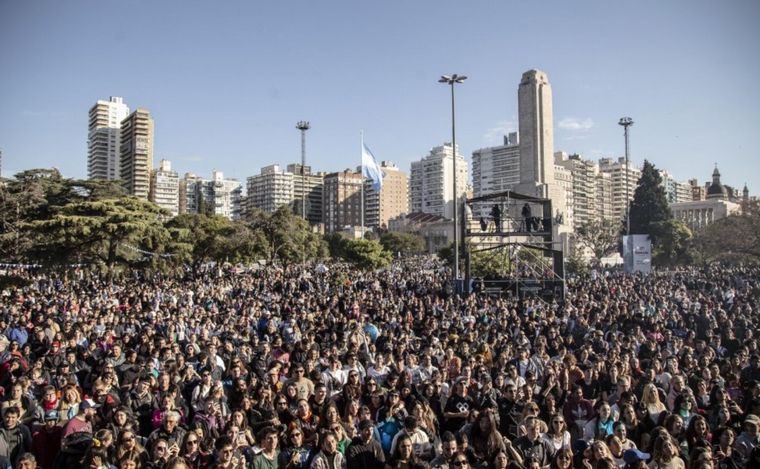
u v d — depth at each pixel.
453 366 11.84
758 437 7.79
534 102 79.62
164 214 41.44
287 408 8.79
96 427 7.89
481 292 28.30
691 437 8.08
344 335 15.27
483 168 195.00
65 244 35.16
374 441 7.40
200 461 7.09
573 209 150.88
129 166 169.75
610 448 7.59
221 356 12.38
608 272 56.16
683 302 23.75
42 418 8.12
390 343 13.53
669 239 67.75
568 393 9.95
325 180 198.62
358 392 9.41
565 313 20.22
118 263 38.03
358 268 57.56
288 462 7.13
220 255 58.41
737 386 11.39
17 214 39.00
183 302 24.08
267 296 27.78
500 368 11.73
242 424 7.68
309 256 70.94
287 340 15.49
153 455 6.68
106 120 192.50
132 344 14.30
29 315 17.88
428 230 144.75
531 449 7.59
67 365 10.38
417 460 7.02
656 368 11.69
